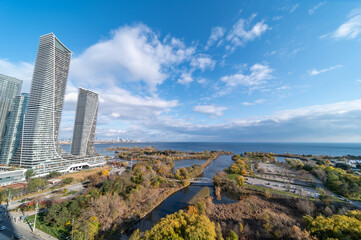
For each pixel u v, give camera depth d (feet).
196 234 148.97
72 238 191.11
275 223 236.63
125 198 320.70
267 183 458.91
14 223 240.32
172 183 463.83
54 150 636.48
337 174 479.82
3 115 627.05
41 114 605.73
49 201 309.63
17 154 572.92
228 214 288.71
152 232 162.30
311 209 288.10
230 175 533.14
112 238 215.72
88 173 636.48
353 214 207.51
